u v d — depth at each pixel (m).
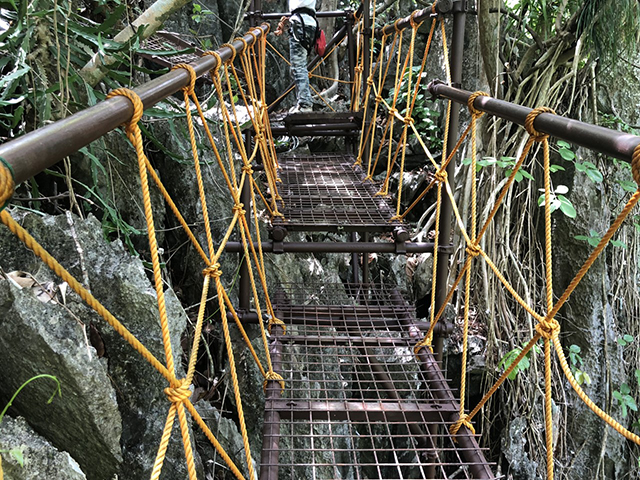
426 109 4.64
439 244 2.40
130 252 2.19
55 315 1.46
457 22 2.28
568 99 3.75
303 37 3.65
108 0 2.34
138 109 0.89
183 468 1.87
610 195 3.70
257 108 2.65
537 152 3.49
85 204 2.04
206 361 2.81
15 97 1.86
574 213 2.86
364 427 3.59
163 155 2.78
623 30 3.28
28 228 1.64
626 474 3.91
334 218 2.56
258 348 2.82
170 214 2.87
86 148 1.84
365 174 3.44
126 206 2.53
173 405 0.88
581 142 0.92
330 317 2.47
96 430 1.50
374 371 2.10
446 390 1.81
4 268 1.54
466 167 3.76
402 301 2.65
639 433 3.90
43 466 1.30
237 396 1.27
